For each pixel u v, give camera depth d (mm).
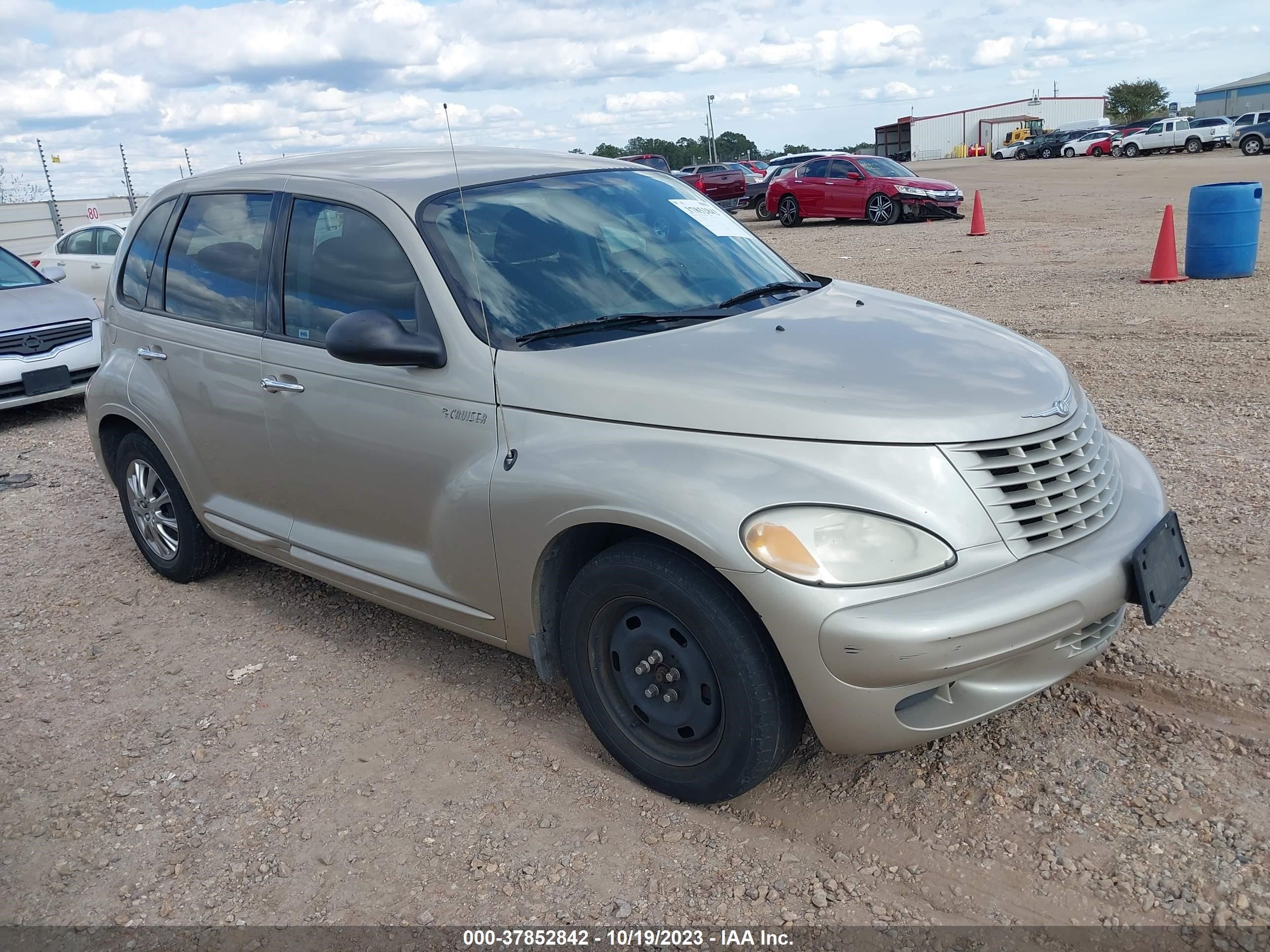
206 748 3551
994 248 15562
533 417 3121
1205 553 4359
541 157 4262
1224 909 2477
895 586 2566
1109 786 2955
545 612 3244
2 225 24406
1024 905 2559
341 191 3799
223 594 4895
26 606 4879
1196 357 7750
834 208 23078
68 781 3416
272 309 3988
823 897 2637
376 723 3635
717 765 2859
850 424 2703
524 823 3020
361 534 3820
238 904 2793
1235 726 3172
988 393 2885
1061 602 2621
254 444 4102
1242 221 10750
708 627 2730
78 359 8828
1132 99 94875
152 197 4910
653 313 3488
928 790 3016
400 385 3451
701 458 2771
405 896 2766
